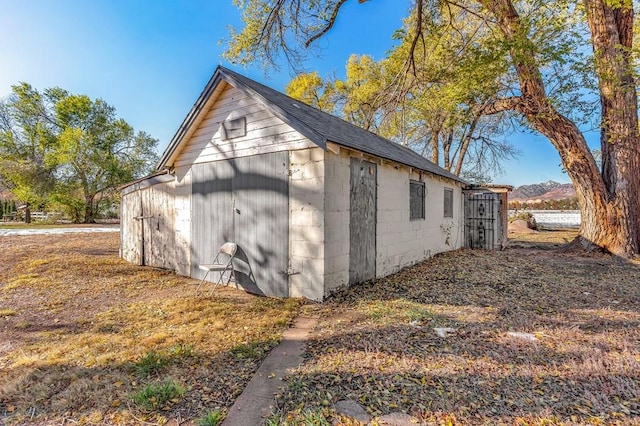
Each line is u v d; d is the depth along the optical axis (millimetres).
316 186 4754
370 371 2551
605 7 7949
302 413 2033
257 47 8820
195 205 6527
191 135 6559
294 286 4961
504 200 11141
